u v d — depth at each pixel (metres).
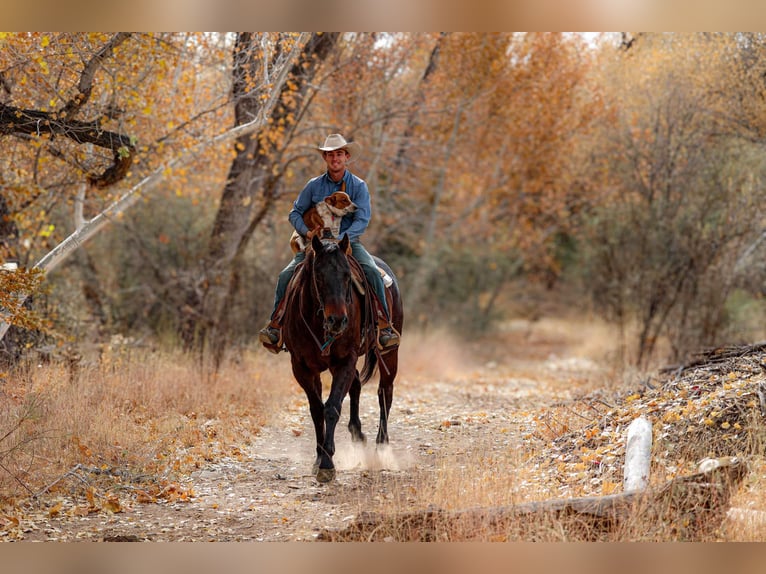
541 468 9.82
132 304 20.33
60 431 10.10
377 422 13.62
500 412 14.41
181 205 20.58
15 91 12.38
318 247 9.06
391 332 10.16
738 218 19.27
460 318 29.41
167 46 13.32
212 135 15.66
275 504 8.86
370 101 21.11
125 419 11.29
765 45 16.98
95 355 15.69
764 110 17.30
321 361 9.59
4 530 7.82
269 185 19.27
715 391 10.39
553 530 7.07
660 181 20.83
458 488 8.59
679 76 19.67
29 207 14.82
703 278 20.30
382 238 25.39
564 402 13.79
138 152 14.04
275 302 10.27
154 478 9.54
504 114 24.61
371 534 7.38
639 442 8.77
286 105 17.81
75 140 12.41
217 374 15.58
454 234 28.47
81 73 12.23
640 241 21.05
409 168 25.39
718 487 7.25
